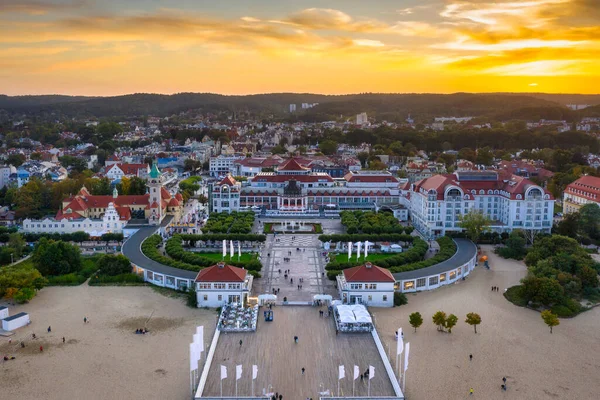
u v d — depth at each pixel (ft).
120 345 652.07
